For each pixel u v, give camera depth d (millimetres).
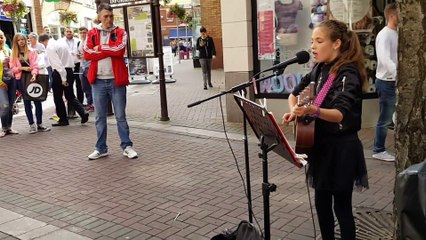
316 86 3014
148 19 8727
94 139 7699
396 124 2875
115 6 8922
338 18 7312
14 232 4059
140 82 16672
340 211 3084
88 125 9016
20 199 4922
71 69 8984
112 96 6375
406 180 1969
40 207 4656
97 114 6398
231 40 7961
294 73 7676
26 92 8312
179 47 39906
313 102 2836
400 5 2727
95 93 6336
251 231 3010
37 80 8305
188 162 6020
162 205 4551
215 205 4480
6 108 8297
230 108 8266
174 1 30500
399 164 2865
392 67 5312
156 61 16797
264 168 2883
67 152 6891
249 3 7762
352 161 2912
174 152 6574
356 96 2807
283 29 7660
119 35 6137
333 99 2811
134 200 4727
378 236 3596
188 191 4918
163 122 8797
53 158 6578
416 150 2766
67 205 4680
